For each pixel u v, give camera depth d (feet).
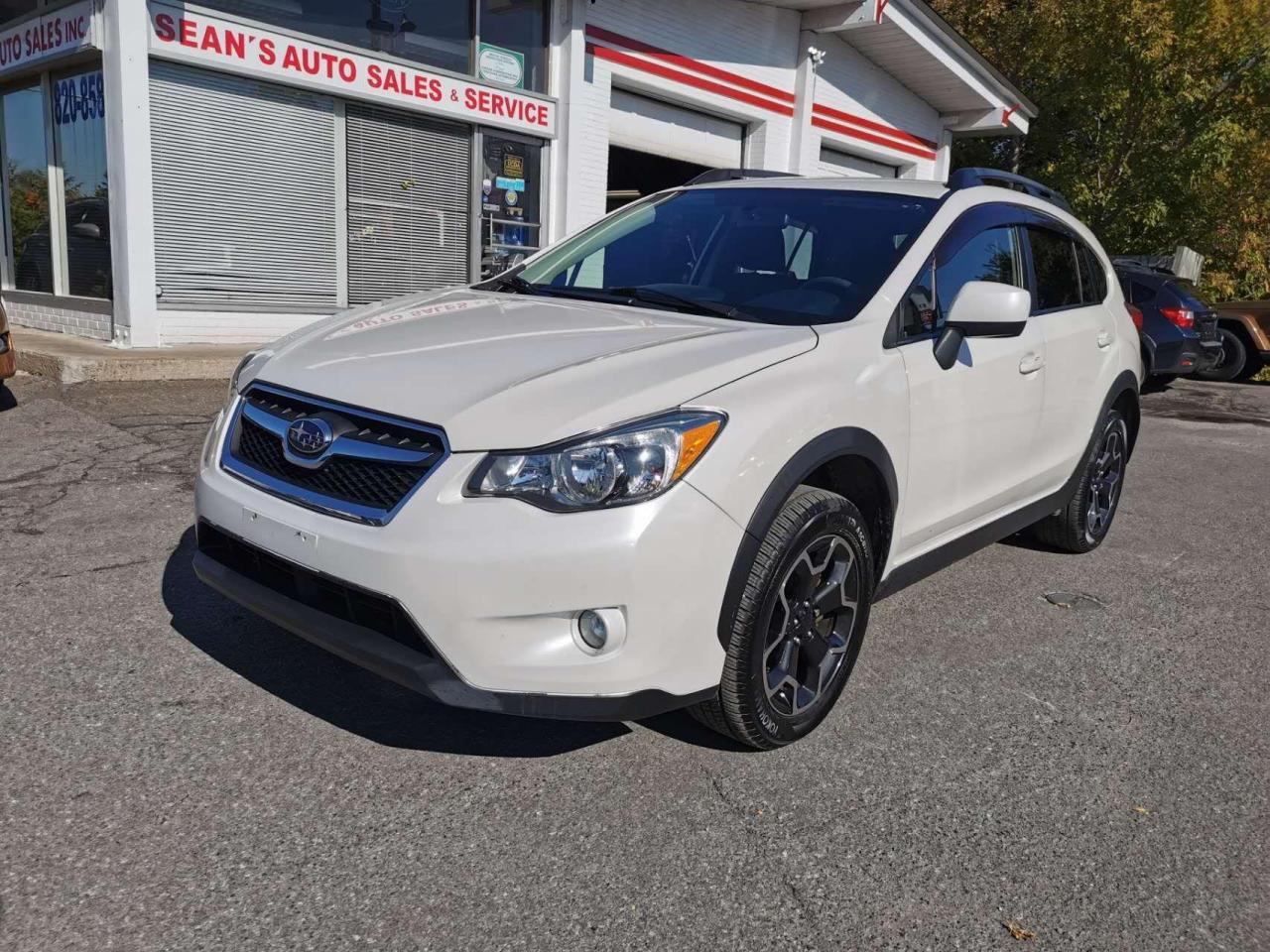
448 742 9.27
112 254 26.99
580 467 7.66
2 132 31.30
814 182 13.16
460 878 7.41
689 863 7.75
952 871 7.89
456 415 7.95
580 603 7.67
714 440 8.14
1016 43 66.90
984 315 10.52
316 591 8.43
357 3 30.07
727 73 42.47
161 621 11.29
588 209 37.96
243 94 28.12
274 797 8.21
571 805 8.40
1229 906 7.69
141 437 18.99
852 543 9.62
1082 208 61.57
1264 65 56.44
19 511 14.66
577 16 35.55
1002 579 15.11
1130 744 10.16
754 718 8.91
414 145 32.48
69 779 8.25
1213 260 69.51
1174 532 18.60
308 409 8.82
